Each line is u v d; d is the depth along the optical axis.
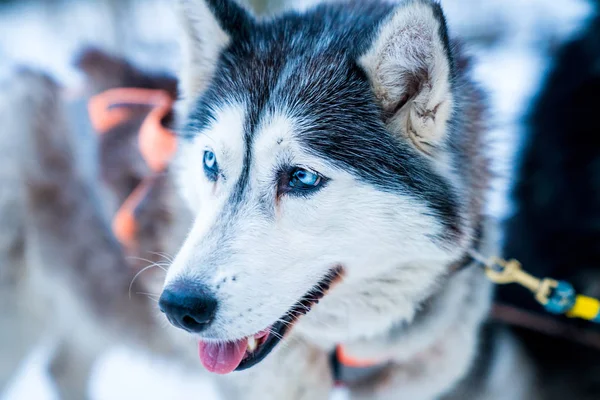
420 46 1.43
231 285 1.36
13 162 2.39
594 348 2.07
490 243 1.77
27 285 2.59
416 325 1.66
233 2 1.75
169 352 2.34
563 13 4.57
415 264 1.56
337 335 1.67
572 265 2.10
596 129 2.07
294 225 1.45
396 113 1.51
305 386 1.80
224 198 1.48
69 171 2.35
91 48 2.54
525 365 2.12
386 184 1.48
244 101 1.53
